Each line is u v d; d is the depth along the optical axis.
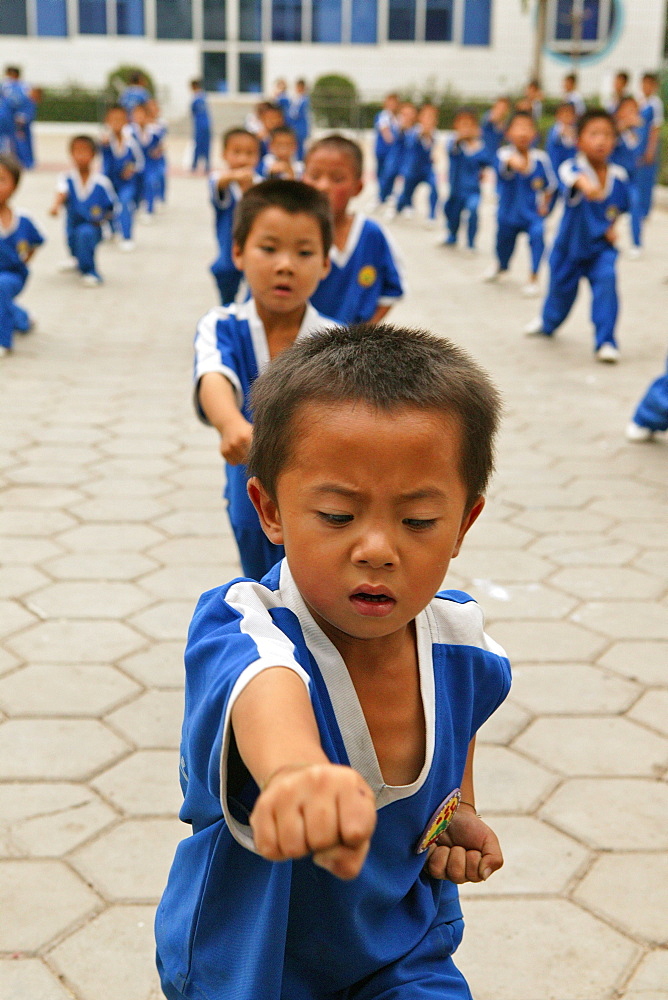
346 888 1.17
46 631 3.41
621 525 4.42
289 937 1.21
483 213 16.14
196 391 2.51
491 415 1.11
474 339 7.91
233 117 27.33
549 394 6.43
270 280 2.58
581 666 3.26
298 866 1.15
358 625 1.08
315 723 0.98
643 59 27.66
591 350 7.60
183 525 4.32
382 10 27.53
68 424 5.65
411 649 1.24
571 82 18.17
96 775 2.66
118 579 3.80
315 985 1.24
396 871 1.24
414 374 1.05
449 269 11.31
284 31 27.73
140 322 8.30
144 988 1.99
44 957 2.07
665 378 5.39
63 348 7.37
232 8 27.55
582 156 7.14
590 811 2.56
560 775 2.70
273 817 0.80
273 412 1.09
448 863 1.33
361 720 1.17
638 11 27.30
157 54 27.73
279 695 0.98
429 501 1.05
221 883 1.18
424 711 1.22
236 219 2.66
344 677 1.17
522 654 3.32
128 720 2.91
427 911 1.29
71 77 27.73
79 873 2.30
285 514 1.09
